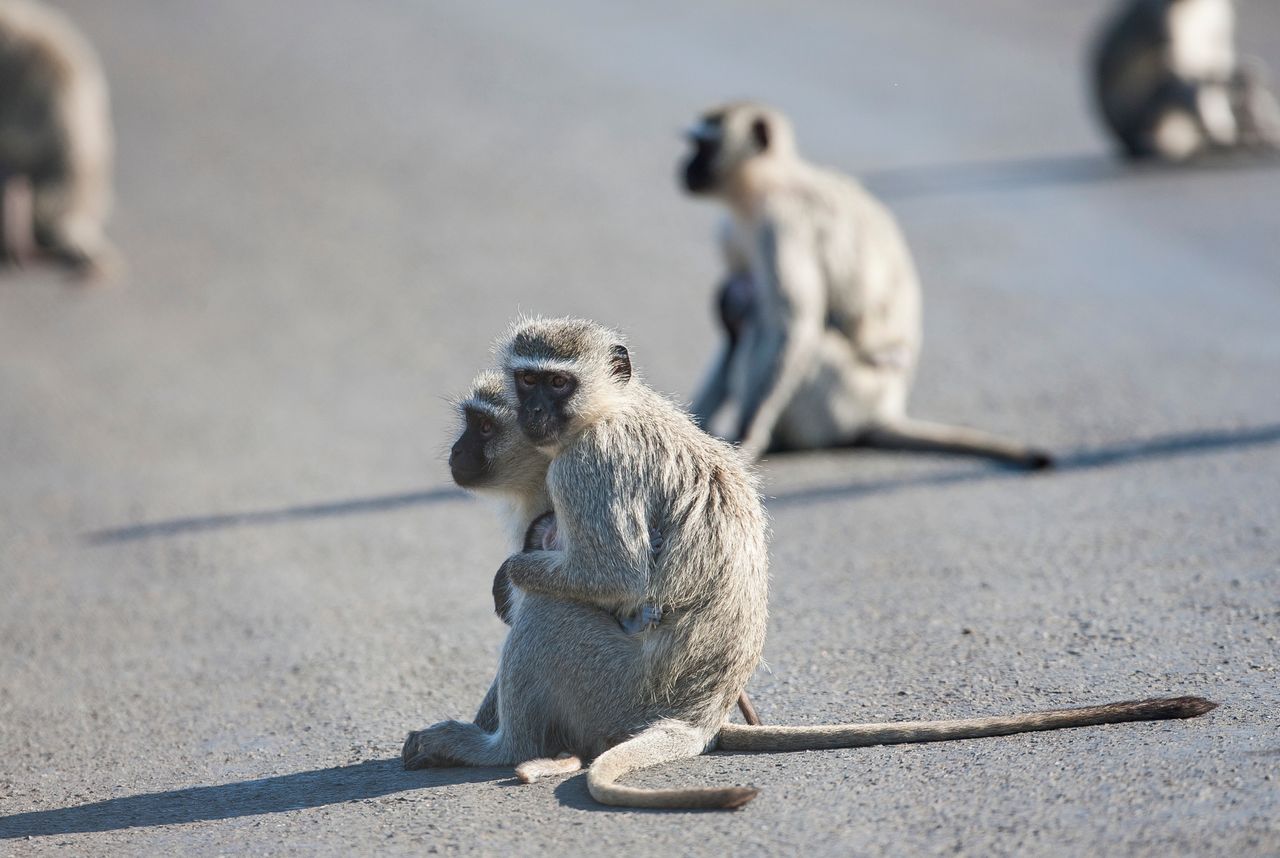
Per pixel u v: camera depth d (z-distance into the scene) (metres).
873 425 17.62
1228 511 13.81
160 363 23.00
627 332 22.59
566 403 9.38
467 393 10.45
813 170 18.42
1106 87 30.84
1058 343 20.64
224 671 12.23
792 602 12.65
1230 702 9.50
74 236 28.08
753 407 17.47
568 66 42.41
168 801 9.74
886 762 9.03
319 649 12.52
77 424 20.47
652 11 49.09
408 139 36.53
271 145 36.94
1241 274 23.14
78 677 12.41
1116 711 9.19
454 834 8.57
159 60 46.59
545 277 25.98
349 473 17.72
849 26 45.22
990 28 44.25
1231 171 29.66
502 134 36.28
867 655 11.27
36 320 25.75
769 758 9.30
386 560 14.75
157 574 14.89
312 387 21.31
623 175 32.41
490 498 10.42
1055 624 11.46
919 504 15.20
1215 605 11.48
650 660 9.27
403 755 9.87
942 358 20.52
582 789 9.03
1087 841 7.73
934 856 7.77
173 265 28.48
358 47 46.91
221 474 18.03
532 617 9.43
